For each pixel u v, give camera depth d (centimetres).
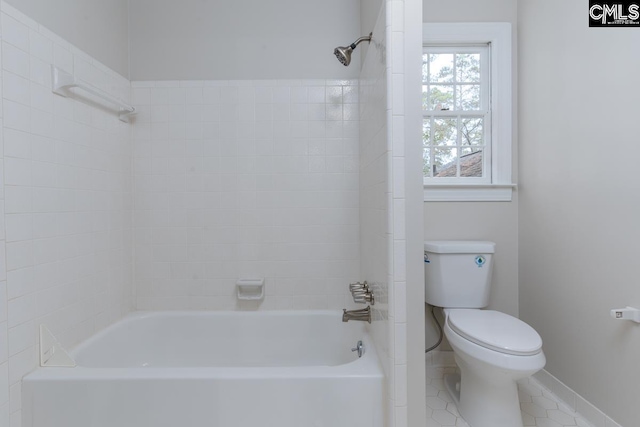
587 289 144
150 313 175
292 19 181
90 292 146
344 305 183
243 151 182
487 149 198
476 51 198
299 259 183
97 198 151
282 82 181
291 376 111
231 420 109
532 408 152
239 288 179
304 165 182
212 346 176
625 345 126
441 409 154
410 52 103
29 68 113
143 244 181
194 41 180
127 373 111
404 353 104
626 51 125
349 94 182
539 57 172
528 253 184
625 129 126
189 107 181
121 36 172
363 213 168
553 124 163
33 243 115
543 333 171
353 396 110
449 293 175
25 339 111
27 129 113
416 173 104
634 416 122
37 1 117
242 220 182
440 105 200
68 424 109
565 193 156
